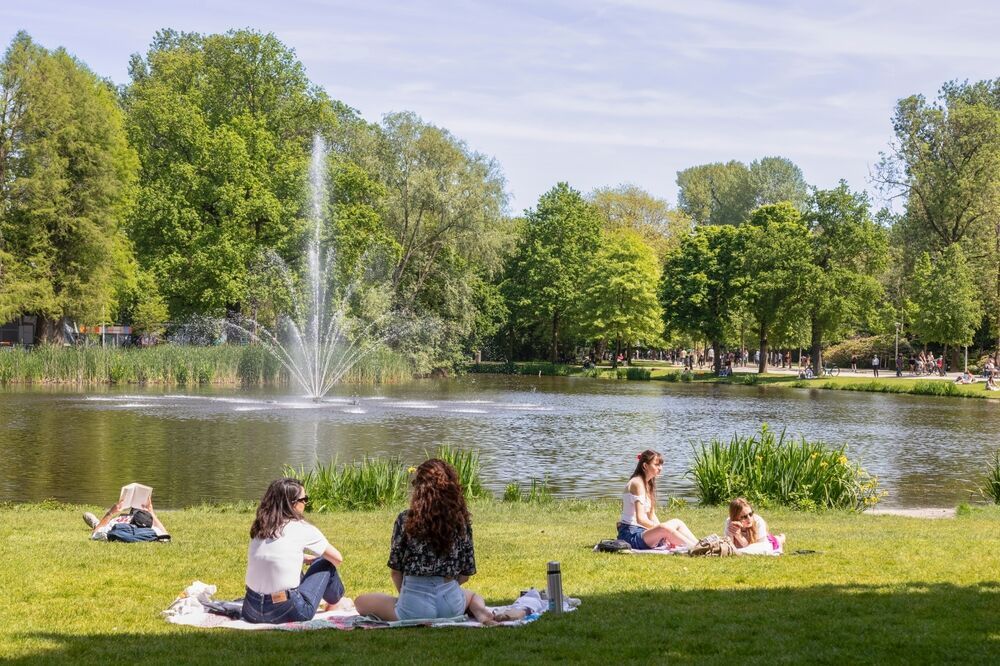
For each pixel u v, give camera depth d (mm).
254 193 66125
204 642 7977
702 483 20609
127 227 69938
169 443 31047
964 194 79438
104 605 9344
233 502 20719
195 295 64688
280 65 73188
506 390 65375
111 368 57531
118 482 23391
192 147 67438
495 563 11852
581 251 105438
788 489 19953
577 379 85375
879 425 43625
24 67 58656
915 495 23828
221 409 42938
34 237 58188
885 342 100500
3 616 8797
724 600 9719
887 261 80750
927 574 11164
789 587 10375
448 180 74688
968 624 8688
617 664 7383
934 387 67688
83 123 59969
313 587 8867
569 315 101625
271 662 7383
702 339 89812
